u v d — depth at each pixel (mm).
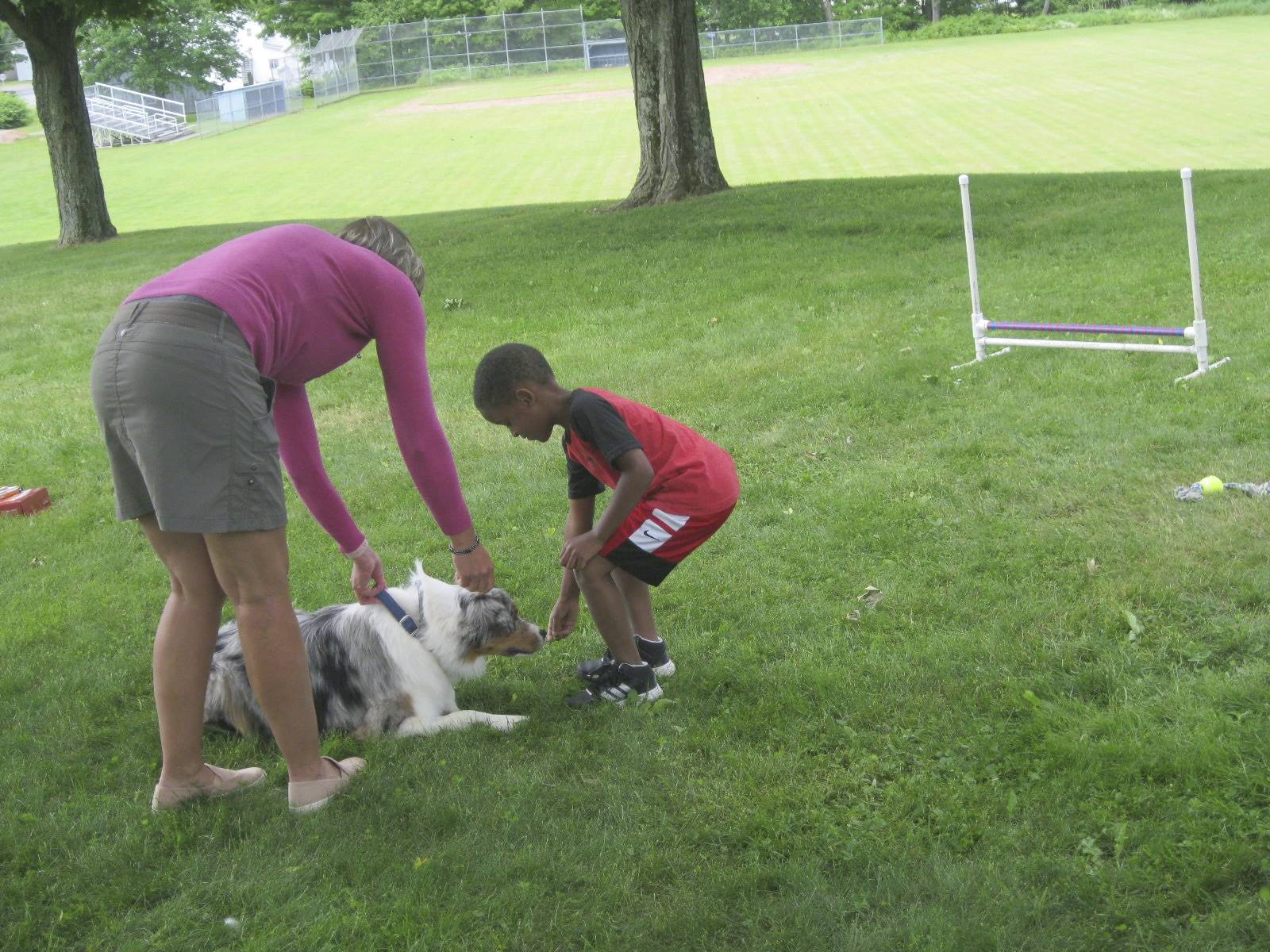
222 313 2809
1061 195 13742
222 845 3117
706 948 2615
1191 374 6680
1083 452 5672
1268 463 5211
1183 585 4160
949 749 3342
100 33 62594
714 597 4586
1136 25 59094
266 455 2928
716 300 10227
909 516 5207
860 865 2857
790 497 5672
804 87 46531
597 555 3639
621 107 44344
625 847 2988
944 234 12125
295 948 2688
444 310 11023
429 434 3221
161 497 2812
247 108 54250
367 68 60406
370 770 3447
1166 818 2900
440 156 36094
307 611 4715
